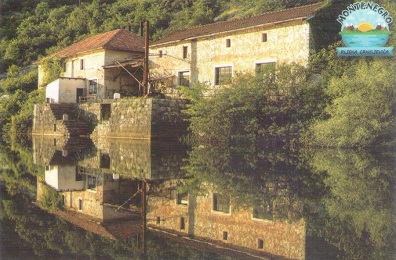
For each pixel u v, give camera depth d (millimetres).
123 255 6027
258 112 25812
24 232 7348
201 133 26984
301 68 25531
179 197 10656
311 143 23828
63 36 65688
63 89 38688
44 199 10750
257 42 29094
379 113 21797
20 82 52531
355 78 22641
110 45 37406
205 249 6484
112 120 31859
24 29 68125
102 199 10695
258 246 6668
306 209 9078
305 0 44625
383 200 9930
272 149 23797
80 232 7461
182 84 34156
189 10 61469
